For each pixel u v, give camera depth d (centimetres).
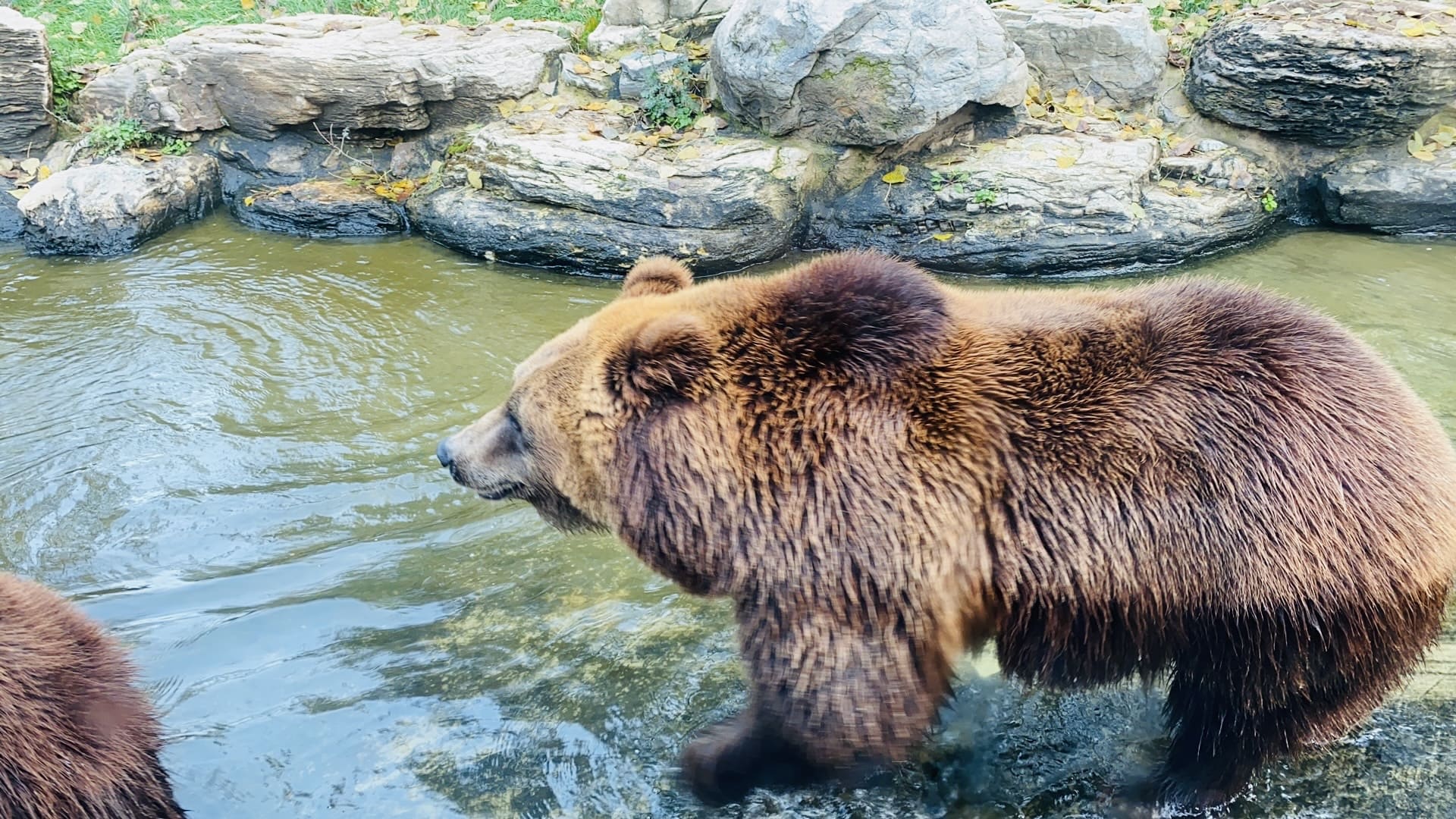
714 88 866
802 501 298
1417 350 638
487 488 363
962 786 363
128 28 1039
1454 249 807
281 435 607
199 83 907
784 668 309
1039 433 297
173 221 891
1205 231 794
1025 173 799
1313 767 357
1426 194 815
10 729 313
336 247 862
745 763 345
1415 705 378
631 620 449
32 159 909
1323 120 829
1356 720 321
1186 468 291
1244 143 864
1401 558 290
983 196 792
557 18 1018
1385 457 293
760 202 793
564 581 477
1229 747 325
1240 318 309
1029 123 848
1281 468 289
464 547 505
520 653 433
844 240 830
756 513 303
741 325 317
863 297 308
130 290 785
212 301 767
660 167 802
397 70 876
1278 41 815
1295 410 293
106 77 934
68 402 640
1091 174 794
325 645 440
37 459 586
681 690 409
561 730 393
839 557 296
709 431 307
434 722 398
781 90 805
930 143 837
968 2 792
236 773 379
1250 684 305
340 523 530
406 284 796
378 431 609
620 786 370
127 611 466
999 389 300
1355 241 828
